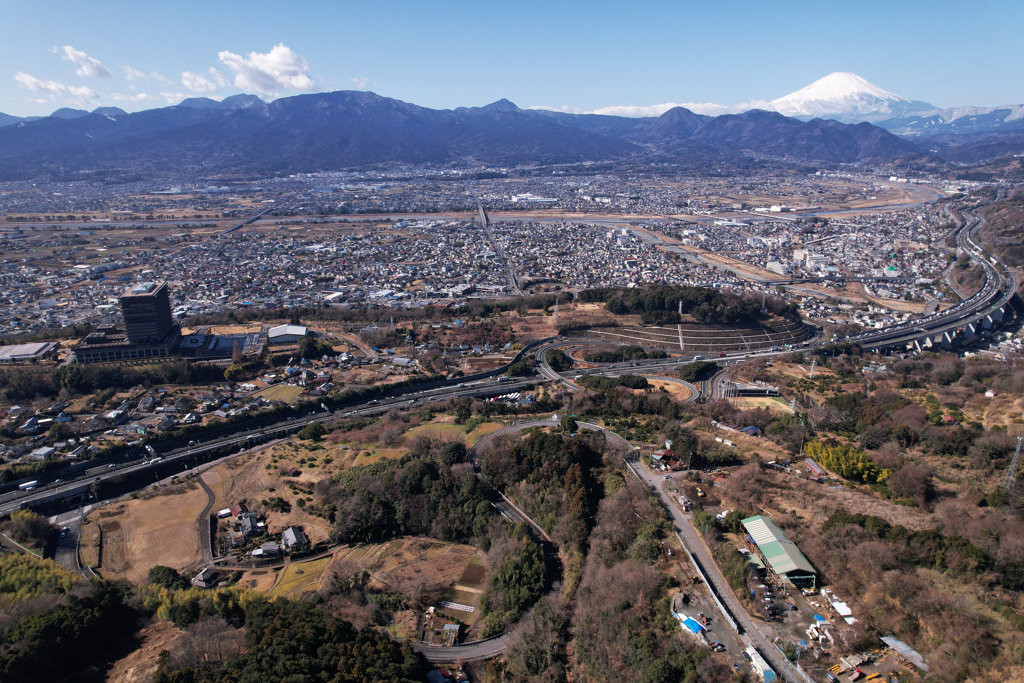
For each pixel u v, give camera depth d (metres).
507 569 193.88
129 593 192.12
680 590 160.12
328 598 192.50
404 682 142.38
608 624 158.25
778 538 169.38
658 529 187.62
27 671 150.38
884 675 129.12
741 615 149.62
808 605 151.12
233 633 166.12
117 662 162.62
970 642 131.38
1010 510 182.88
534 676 157.00
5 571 199.50
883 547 160.12
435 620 185.88
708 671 133.38
